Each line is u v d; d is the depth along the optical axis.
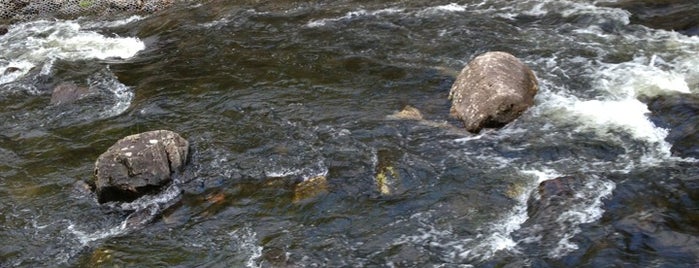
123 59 15.55
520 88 11.23
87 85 14.27
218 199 10.01
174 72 14.42
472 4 16.11
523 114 11.05
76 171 11.12
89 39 16.92
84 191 10.52
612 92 11.52
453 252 8.43
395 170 10.17
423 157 10.43
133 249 9.18
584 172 9.52
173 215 9.78
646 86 11.55
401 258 8.45
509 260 8.14
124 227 9.64
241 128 11.86
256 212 9.66
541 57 13.05
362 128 11.41
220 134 11.73
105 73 14.77
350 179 10.10
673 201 8.75
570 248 8.15
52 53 16.14
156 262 8.91
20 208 10.30
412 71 13.20
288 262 8.57
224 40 15.75
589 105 11.23
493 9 15.65
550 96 11.60
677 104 10.87
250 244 9.04
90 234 9.59
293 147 11.09
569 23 14.42
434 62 13.48
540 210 8.88
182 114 12.61
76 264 9.04
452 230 8.82
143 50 15.94
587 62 12.63
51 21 18.56
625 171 9.45
